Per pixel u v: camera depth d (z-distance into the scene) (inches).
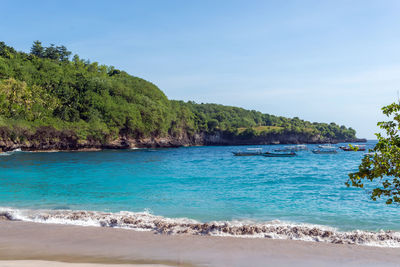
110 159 2598.4
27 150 3831.2
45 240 459.2
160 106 6333.7
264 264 372.5
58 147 4138.8
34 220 573.3
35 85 4911.4
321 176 1393.9
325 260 385.7
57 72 5910.4
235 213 645.9
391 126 289.7
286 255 402.0
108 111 5128.0
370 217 613.0
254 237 475.2
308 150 4960.6
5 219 585.3
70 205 727.7
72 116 4707.2
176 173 1498.5
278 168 1868.8
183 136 7101.4
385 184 286.0
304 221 581.9
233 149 5487.2
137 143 5324.8
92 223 550.6
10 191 926.4
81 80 5703.7
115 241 455.2
